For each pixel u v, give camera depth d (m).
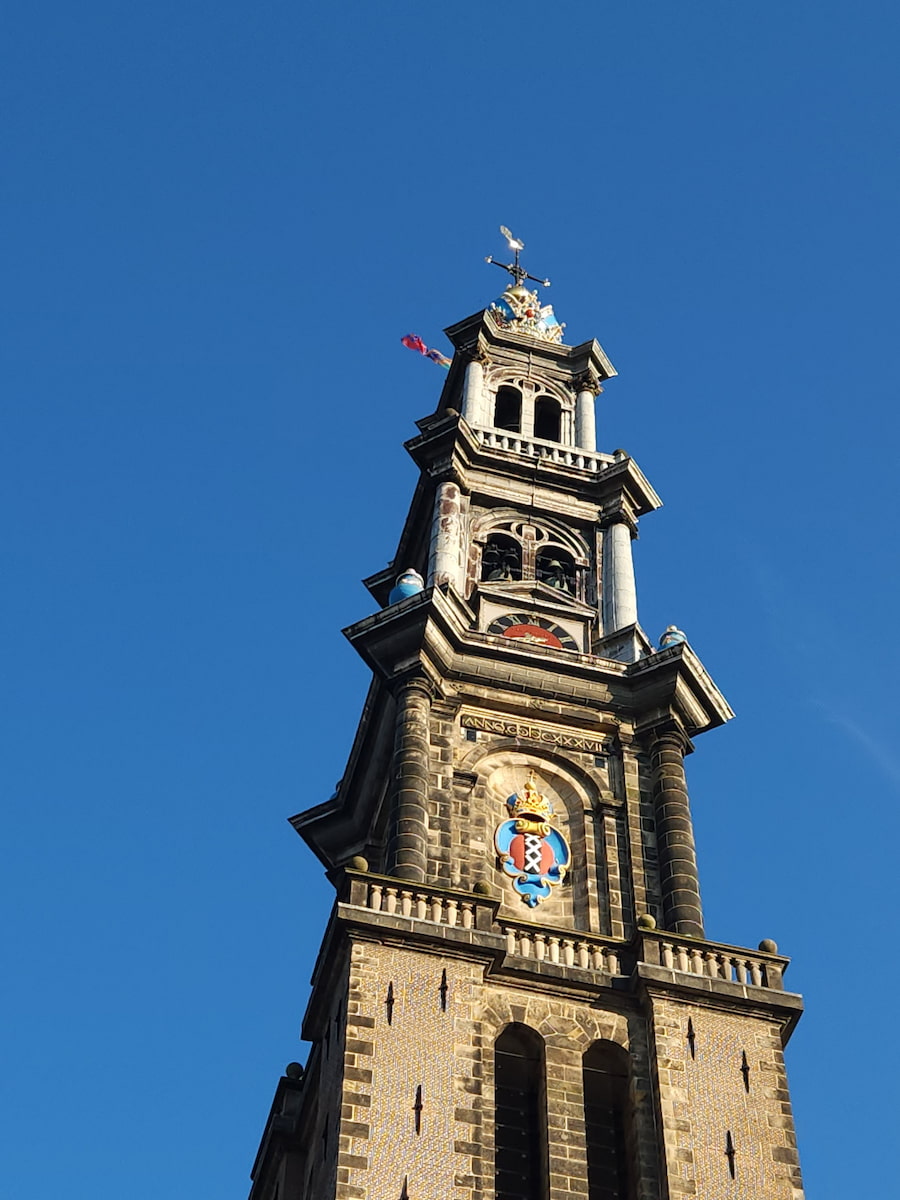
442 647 70.25
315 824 74.50
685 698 70.81
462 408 84.56
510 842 66.69
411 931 59.03
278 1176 64.88
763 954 61.75
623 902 65.50
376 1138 54.69
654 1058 58.72
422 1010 57.69
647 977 60.06
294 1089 66.56
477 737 69.00
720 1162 56.56
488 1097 57.12
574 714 70.25
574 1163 56.69
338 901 60.03
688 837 66.88
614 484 81.06
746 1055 59.12
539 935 61.53
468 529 78.19
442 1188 54.09
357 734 73.75
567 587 77.69
